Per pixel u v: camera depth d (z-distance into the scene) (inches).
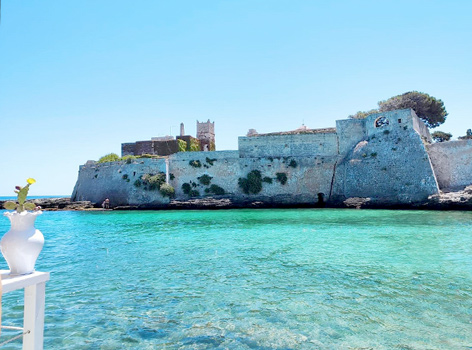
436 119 2502.5
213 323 298.8
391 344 253.6
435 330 277.1
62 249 729.0
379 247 666.2
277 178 2084.2
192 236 890.7
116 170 2224.4
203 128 2859.3
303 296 368.2
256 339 265.1
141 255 629.6
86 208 2226.9
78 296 382.6
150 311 331.3
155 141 2482.8
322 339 263.6
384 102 2672.2
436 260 538.6
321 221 1204.5
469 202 1450.5
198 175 2140.7
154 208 2047.2
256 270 492.4
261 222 1225.4
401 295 365.7
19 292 401.1
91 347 256.1
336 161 2050.9
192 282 433.4
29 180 166.4
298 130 2421.3
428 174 1652.3
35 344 155.2
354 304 339.9
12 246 152.8
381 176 1813.5
